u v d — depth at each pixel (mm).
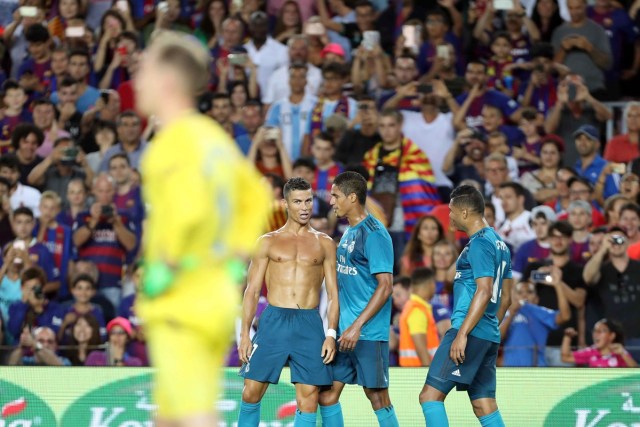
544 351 30859
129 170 39344
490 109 40844
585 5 44125
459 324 23891
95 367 27656
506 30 44750
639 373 26609
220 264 11859
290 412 27250
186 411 11539
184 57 11789
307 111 41781
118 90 45188
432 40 44219
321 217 35344
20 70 46094
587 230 34781
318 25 44406
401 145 38875
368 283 24828
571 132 41406
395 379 27359
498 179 38156
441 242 34000
